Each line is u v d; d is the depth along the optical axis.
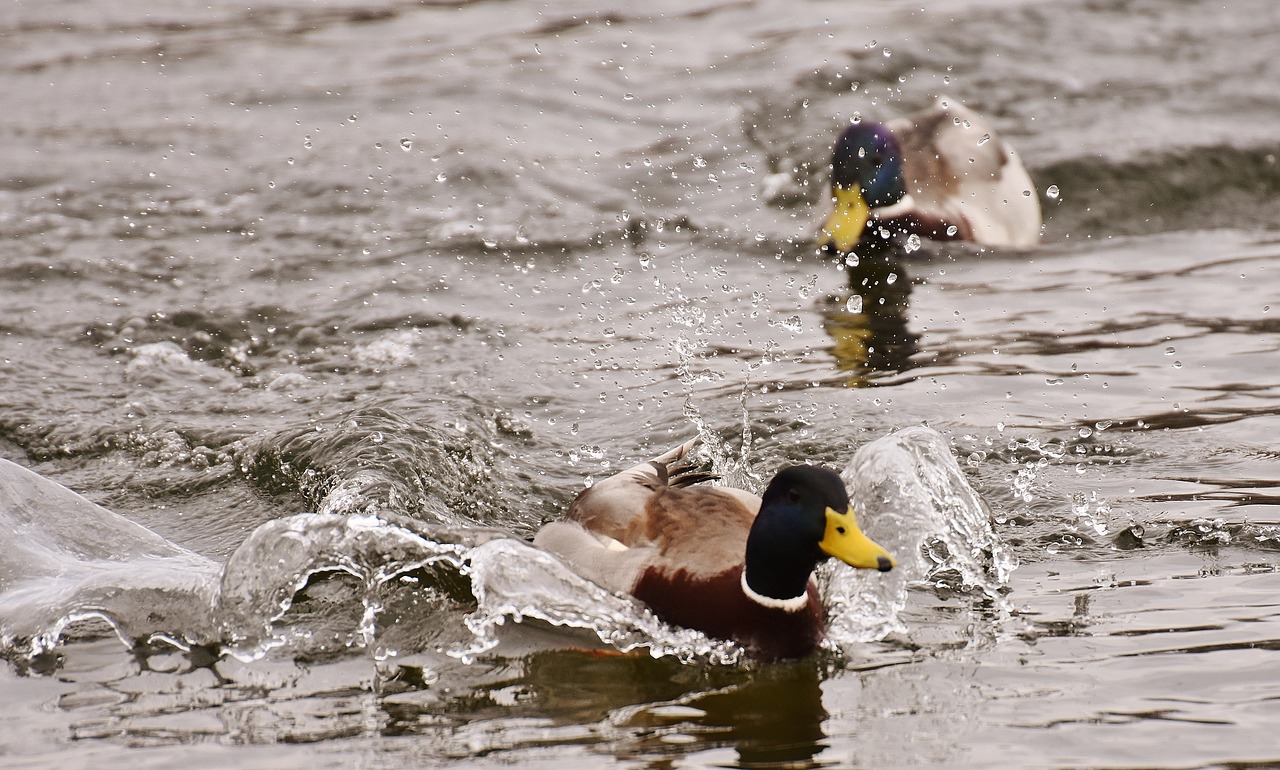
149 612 8.02
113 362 12.61
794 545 7.27
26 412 11.27
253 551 8.13
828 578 8.27
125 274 14.65
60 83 21.41
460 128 19.19
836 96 20.17
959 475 8.94
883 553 7.16
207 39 23.59
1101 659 7.10
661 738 6.45
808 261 15.36
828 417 10.91
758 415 10.98
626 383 11.95
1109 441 10.30
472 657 7.48
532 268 14.99
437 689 7.10
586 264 15.15
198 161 18.17
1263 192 17.19
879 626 7.71
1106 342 12.47
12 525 8.89
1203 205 16.91
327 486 9.61
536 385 11.91
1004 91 20.41
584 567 7.94
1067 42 22.02
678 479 8.84
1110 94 20.11
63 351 12.80
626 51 22.16
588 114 19.75
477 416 11.05
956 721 6.49
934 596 8.11
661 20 23.73
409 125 19.36
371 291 14.23
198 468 10.34
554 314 13.74
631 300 14.12
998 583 8.26
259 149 18.59
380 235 15.83
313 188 17.20
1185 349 12.17
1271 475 9.56
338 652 7.59
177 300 13.99
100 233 15.80
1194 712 6.46
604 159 18.31
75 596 8.16
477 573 7.93
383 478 9.55
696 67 21.30
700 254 15.51
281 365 12.59
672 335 13.15
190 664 7.48
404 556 8.21
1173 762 6.00
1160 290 13.93
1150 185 17.17
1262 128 18.64
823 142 18.77
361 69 21.81
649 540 7.88
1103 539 8.80
